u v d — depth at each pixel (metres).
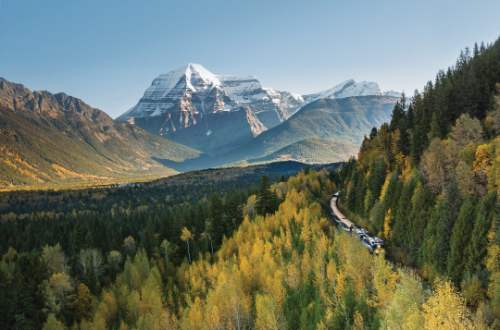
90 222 174.25
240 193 179.75
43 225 186.75
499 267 74.31
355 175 148.25
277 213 132.50
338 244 99.00
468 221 84.56
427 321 48.91
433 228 92.88
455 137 110.00
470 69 148.12
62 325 93.62
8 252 138.88
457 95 136.00
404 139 141.00
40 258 123.06
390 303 60.34
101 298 108.38
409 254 99.88
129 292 109.81
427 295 58.72
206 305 91.12
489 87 130.62
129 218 187.38
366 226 126.25
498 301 67.31
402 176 121.38
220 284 91.12
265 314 81.69
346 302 75.31
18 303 98.81
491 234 77.81
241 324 87.69
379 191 128.88
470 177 92.38
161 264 125.88
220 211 139.38
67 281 108.00
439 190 101.31
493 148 94.62
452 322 48.22
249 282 100.12
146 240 141.00
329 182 190.38
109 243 141.50
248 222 133.12
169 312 99.44
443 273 86.19
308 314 80.94
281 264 101.62
